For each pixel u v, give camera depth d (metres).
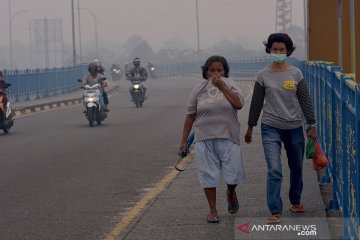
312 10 30.98
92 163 23.09
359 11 27.56
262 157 22.19
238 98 13.91
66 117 43.72
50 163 23.28
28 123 39.72
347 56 29.91
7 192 18.44
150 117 41.12
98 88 36.81
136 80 50.97
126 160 23.61
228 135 13.89
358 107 10.45
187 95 68.00
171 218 14.51
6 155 25.53
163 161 23.22
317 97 22.31
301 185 14.26
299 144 13.94
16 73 59.56
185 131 14.35
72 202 17.02
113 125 36.56
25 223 14.98
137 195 17.73
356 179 10.80
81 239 13.61
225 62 14.15
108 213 15.77
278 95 13.73
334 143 15.03
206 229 13.49
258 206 15.14
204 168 13.93
